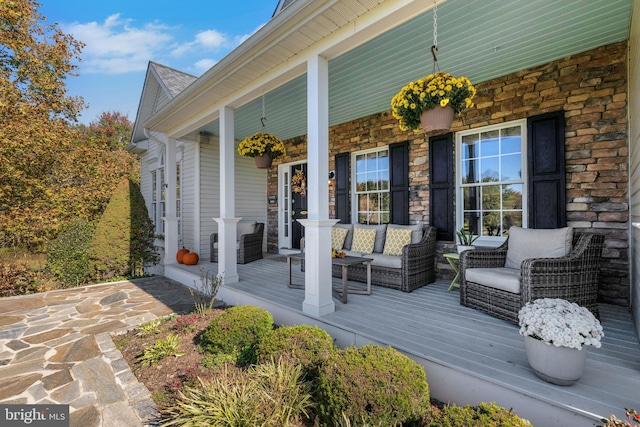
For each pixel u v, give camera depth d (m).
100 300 4.54
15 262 5.60
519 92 3.81
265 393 1.81
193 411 1.79
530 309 1.90
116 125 18.61
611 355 2.11
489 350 2.19
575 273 2.69
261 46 3.11
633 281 2.87
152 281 5.80
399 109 2.81
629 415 1.30
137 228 6.53
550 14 2.67
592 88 3.32
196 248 6.93
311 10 2.56
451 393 2.00
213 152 7.13
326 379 1.71
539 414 1.67
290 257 4.07
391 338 2.41
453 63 3.58
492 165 4.14
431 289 3.99
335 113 5.37
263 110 5.17
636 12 2.21
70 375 2.45
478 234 4.28
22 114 6.05
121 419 1.92
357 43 2.80
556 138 3.53
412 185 4.89
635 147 2.54
